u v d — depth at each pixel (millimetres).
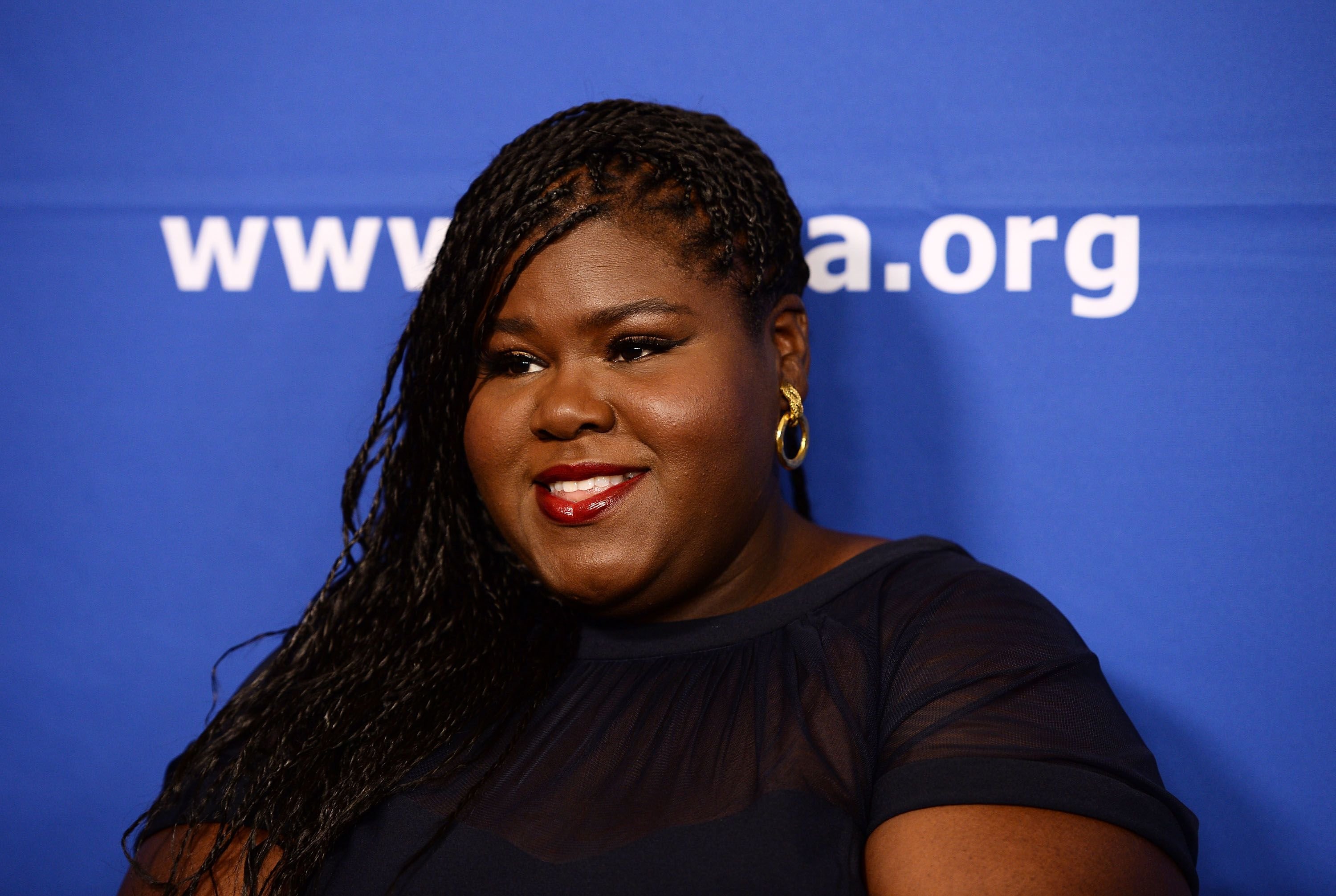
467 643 938
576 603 865
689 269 818
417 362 967
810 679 807
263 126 1386
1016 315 1297
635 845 734
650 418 798
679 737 809
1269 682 1231
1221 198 1249
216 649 1387
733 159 918
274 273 1387
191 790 918
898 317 1318
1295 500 1231
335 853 826
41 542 1398
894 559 894
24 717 1391
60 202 1399
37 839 1382
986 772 672
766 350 881
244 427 1391
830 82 1317
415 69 1370
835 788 743
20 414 1402
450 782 832
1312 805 1219
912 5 1303
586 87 1350
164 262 1395
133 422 1396
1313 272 1230
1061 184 1283
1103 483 1275
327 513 1382
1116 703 766
